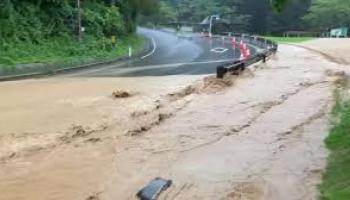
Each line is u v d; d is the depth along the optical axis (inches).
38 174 412.8
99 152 473.7
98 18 2014.0
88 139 522.0
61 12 1850.4
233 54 1822.1
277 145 492.1
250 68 1190.9
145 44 2359.7
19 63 1278.3
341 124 554.9
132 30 2509.8
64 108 703.1
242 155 460.4
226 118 619.5
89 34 1946.4
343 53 1756.9
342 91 843.4
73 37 1828.2
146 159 450.9
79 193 371.9
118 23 2145.7
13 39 1523.1
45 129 569.9
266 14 3929.6
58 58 1488.7
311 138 513.7
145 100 763.4
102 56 1652.3
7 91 898.7
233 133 544.4
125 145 497.4
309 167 418.9
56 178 402.9
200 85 909.2
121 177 403.5
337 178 379.9
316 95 792.3
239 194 362.9
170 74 1187.3
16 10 1660.9
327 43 2244.1
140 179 398.3
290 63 1369.3
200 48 2117.4
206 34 3277.6
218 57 1708.9
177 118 622.5
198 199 354.3
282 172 409.4
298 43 2367.1
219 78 968.9
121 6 2379.4
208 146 493.0
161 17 4517.7
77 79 1093.1
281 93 812.0
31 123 602.9
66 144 502.9
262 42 2316.7
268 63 1358.3
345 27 3447.3
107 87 928.3
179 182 389.4
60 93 858.1
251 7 3986.2
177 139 519.2
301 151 467.8
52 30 1761.8
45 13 1788.9
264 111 661.9
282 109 673.6
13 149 486.3
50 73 1247.5
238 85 910.4
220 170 418.3
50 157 459.2
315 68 1242.6
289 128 561.6
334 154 449.4
